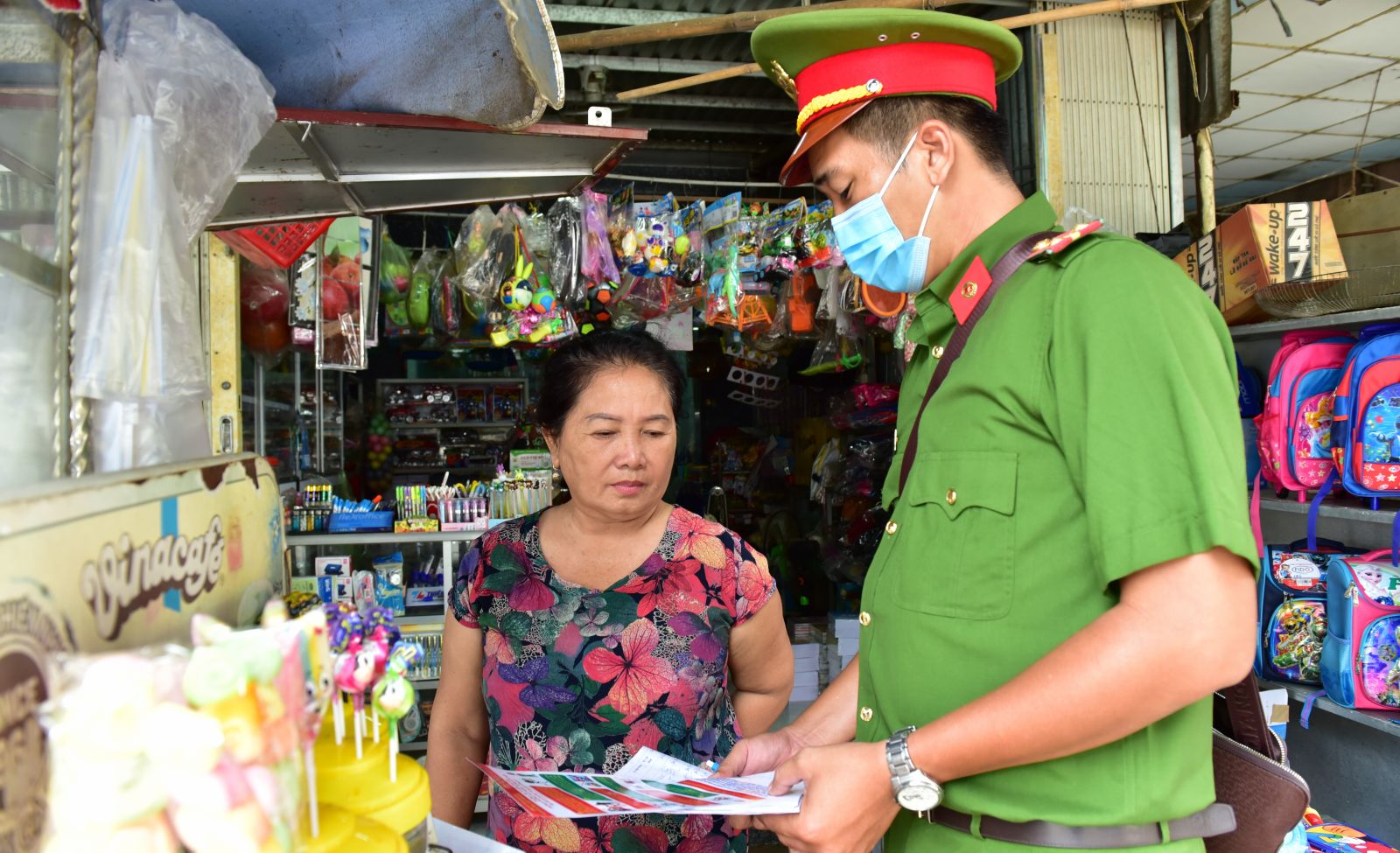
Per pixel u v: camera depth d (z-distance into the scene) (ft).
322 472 15.24
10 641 1.40
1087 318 2.75
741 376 16.89
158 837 1.41
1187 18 10.67
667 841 4.18
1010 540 2.92
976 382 3.07
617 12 11.00
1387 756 8.04
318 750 2.20
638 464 4.26
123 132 2.53
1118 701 2.45
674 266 11.15
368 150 3.86
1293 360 8.29
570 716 4.28
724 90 13.51
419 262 11.44
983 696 2.77
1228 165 22.31
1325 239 7.95
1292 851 5.61
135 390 2.48
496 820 4.37
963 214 3.34
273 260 7.54
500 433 19.16
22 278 2.23
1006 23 9.52
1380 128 19.24
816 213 11.25
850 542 13.62
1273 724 7.54
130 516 1.82
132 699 1.40
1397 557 7.39
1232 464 2.53
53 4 2.33
